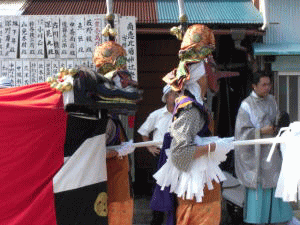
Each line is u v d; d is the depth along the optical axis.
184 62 5.66
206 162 5.60
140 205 10.66
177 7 11.54
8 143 4.99
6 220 5.00
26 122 5.01
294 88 11.05
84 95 5.02
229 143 5.71
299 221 8.98
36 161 5.05
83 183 5.20
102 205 5.32
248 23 10.68
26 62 10.05
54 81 5.36
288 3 11.31
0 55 10.02
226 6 11.62
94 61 6.07
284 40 11.27
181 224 5.70
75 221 5.12
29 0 12.04
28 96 5.26
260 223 8.30
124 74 5.76
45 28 10.01
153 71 12.37
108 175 5.88
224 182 8.95
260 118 8.25
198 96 5.65
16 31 10.02
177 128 5.50
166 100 8.90
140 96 5.56
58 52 10.04
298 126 5.97
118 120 6.09
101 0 12.10
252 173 8.14
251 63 11.20
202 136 5.75
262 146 8.19
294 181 5.91
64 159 5.12
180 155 5.41
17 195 5.01
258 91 8.34
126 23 10.09
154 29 10.63
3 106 4.97
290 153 5.94
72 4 11.83
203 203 5.67
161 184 5.66
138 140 12.30
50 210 5.02
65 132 5.12
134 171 11.77
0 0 11.98
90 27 10.00
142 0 11.98
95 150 5.28
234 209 8.84
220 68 11.97
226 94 11.98
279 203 8.29
